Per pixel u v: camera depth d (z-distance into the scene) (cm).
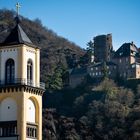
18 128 14850
